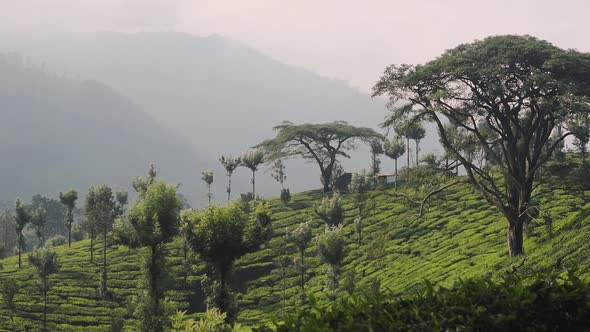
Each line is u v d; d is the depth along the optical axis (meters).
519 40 61.97
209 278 75.75
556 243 58.75
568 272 11.13
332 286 78.75
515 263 58.41
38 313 85.31
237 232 56.34
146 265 64.81
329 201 102.06
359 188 114.00
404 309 10.66
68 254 113.94
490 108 63.50
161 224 64.31
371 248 87.94
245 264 95.75
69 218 126.00
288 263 93.81
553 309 10.48
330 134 137.75
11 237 188.25
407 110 66.25
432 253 82.62
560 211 78.06
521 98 60.16
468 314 10.38
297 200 134.75
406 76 63.06
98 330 79.56
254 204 131.50
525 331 10.32
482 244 78.50
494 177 101.19
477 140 70.06
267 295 85.69
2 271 106.88
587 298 10.45
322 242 78.69
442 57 65.56
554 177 89.69
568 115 59.09
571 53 61.00
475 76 58.47
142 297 64.31
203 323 41.78
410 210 104.50
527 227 70.19
